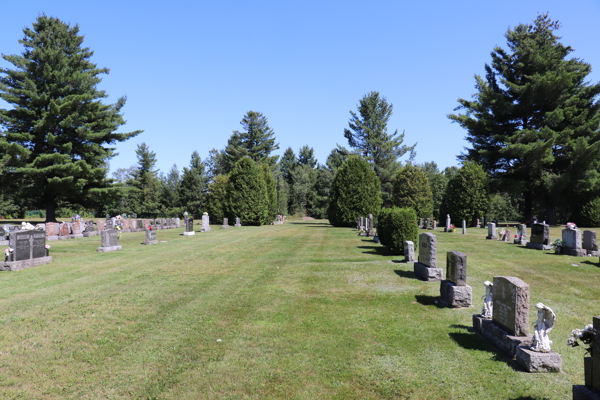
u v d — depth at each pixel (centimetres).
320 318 892
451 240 2627
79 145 4372
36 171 3906
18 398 550
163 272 1442
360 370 631
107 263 1648
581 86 4434
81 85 4312
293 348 721
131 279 1318
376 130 6431
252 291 1145
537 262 1647
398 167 6341
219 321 874
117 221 3438
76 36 4628
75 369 640
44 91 4169
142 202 7638
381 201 4091
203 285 1226
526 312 681
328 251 1972
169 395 557
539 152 3984
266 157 8375
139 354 697
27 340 764
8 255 1504
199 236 2978
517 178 4628
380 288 1170
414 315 910
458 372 619
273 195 5312
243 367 644
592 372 485
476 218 4366
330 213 4203
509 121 4753
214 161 9475
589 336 493
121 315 917
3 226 2614
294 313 930
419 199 4809
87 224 3148
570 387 566
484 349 707
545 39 4656
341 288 1176
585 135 4312
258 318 894
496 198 6538
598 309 960
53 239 2678
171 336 783
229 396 554
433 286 1185
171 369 638
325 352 703
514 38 4697
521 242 2344
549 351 620
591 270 1461
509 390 559
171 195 7531
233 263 1634
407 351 703
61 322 868
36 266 1581
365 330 813
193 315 917
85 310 956
